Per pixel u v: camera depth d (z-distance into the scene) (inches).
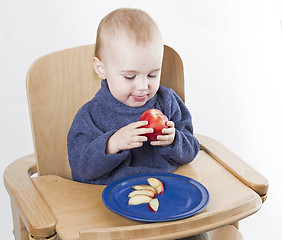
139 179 48.7
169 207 44.7
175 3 84.2
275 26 90.3
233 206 43.8
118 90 50.4
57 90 55.9
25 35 76.7
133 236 40.7
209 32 87.2
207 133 87.6
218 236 55.7
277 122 90.4
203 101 88.4
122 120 53.4
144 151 53.8
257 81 90.5
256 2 88.5
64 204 46.9
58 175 56.6
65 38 78.1
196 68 87.7
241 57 89.5
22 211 45.2
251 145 88.8
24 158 56.8
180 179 48.4
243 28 88.9
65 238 41.7
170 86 59.9
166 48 58.6
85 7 78.2
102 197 45.1
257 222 83.0
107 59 50.1
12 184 50.0
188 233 41.6
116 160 49.6
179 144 51.2
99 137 50.3
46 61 55.0
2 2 75.8
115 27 48.9
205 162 54.6
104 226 43.1
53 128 55.8
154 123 48.4
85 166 51.1
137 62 48.2
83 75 57.6
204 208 43.9
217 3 86.6
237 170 51.6
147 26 48.9
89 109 54.0
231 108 89.4
